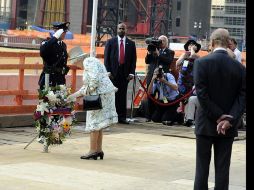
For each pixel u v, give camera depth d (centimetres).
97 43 8612
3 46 5225
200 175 917
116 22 9975
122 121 2186
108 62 2159
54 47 1800
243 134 2038
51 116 1448
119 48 2159
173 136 1900
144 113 2372
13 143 1596
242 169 1374
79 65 1967
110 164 1341
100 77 1346
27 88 2120
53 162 1326
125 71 2162
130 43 2172
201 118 912
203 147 917
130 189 1087
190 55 2214
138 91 2380
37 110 1450
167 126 2183
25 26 16325
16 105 2022
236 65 911
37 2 15775
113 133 1909
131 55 2169
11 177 1142
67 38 7688
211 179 1231
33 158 1370
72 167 1276
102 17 10000
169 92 2220
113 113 1373
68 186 1086
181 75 2216
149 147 1644
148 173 1255
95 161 1371
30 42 7806
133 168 1306
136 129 2044
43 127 1455
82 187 1084
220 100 906
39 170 1225
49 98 1438
